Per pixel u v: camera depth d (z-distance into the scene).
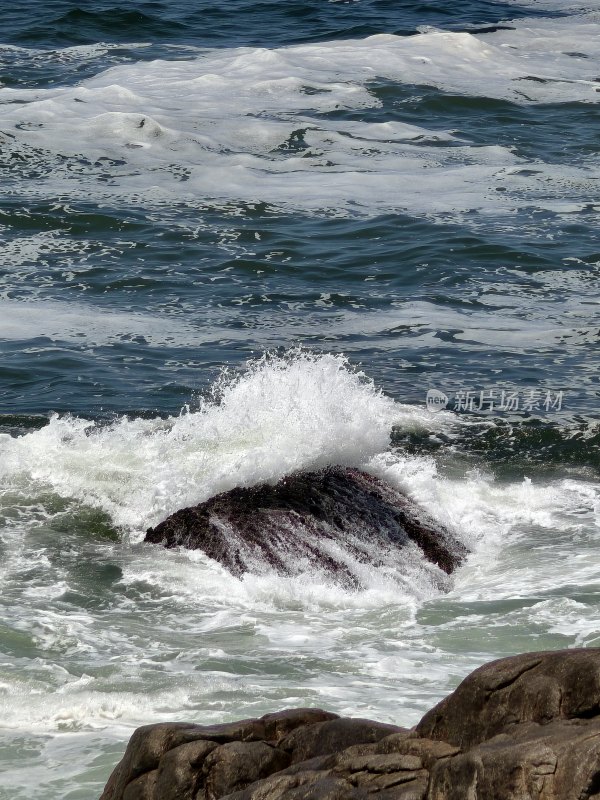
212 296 60.47
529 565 34.09
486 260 66.12
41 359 51.12
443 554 34.59
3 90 103.06
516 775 13.86
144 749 18.19
